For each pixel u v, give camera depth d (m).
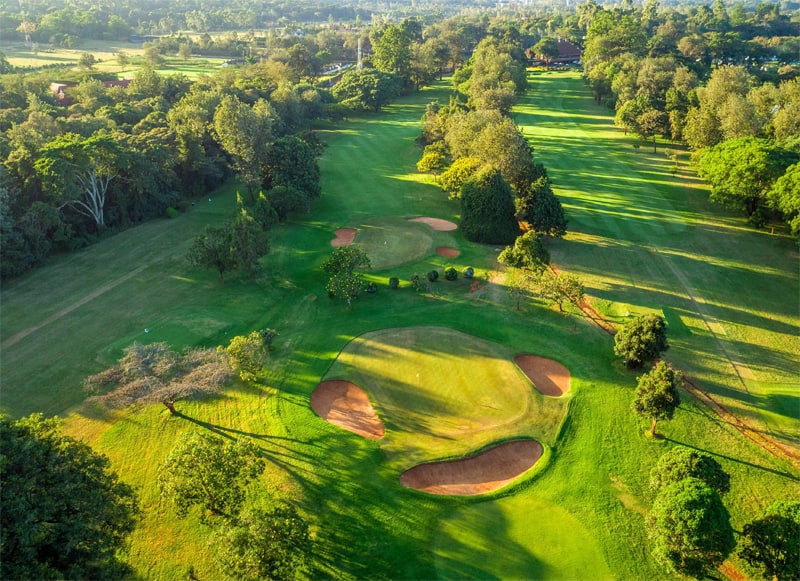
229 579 26.69
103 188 72.38
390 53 172.75
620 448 37.72
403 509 33.22
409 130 131.12
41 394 43.16
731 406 41.72
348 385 44.38
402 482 35.28
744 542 28.33
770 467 36.22
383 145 118.31
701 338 50.03
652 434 38.78
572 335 50.84
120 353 47.81
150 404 37.88
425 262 65.75
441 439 38.53
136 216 76.94
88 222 72.81
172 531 32.16
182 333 50.84
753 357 47.41
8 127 82.31
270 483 34.81
